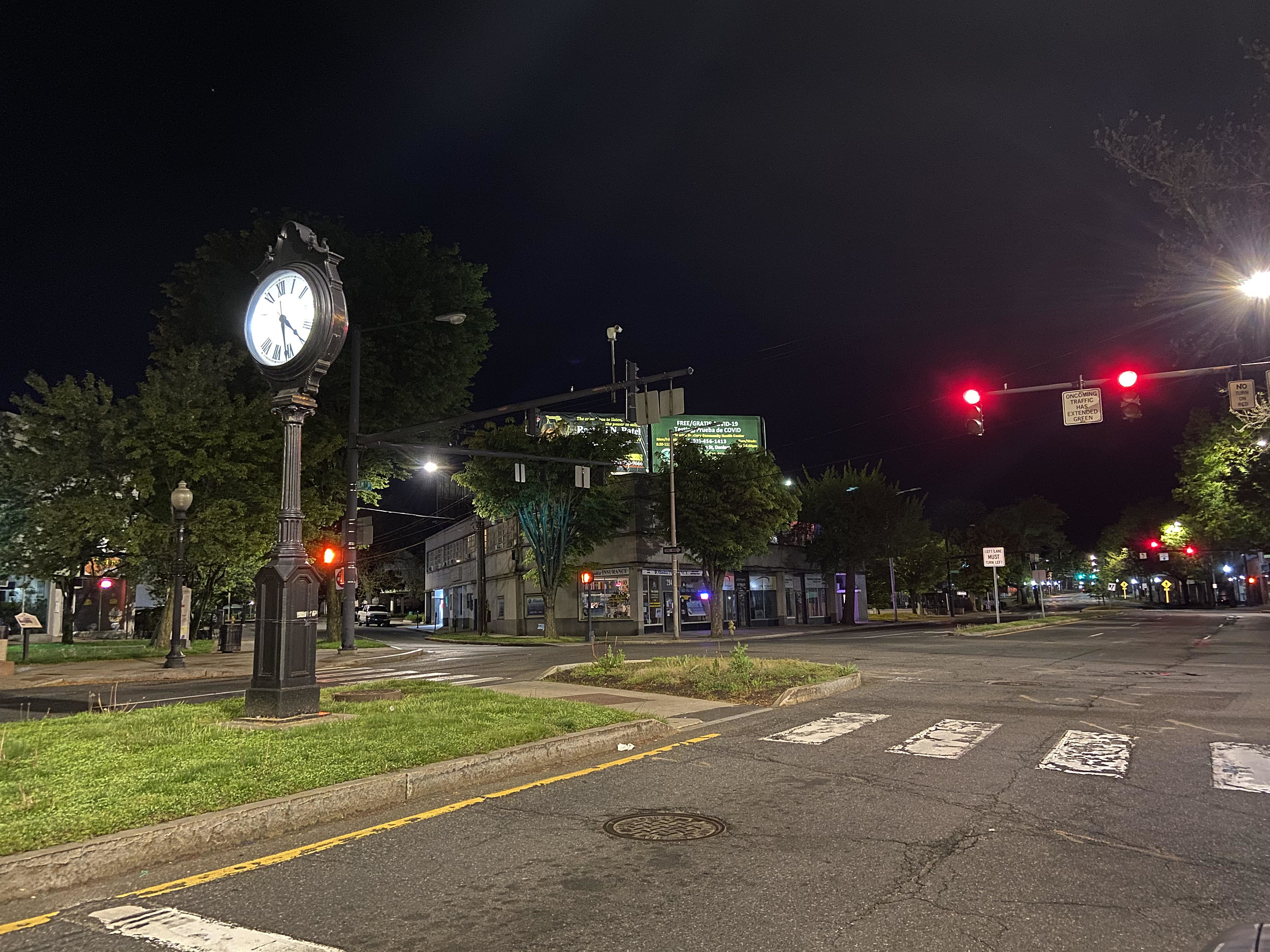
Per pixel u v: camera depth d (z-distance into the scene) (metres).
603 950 3.87
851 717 10.82
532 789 7.08
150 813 5.50
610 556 44.97
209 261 31.12
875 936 4.02
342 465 33.31
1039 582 47.06
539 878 4.86
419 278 33.50
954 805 6.47
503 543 52.56
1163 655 20.66
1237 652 21.42
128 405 25.30
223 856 5.31
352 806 6.27
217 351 26.92
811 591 59.66
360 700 11.26
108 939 4.02
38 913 4.37
